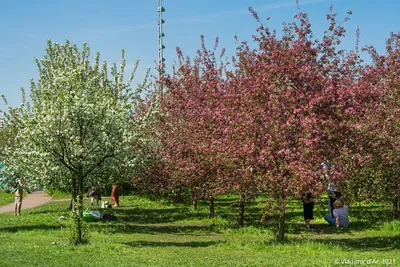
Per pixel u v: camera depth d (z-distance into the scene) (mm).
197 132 20141
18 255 12328
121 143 15789
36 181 18141
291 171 13617
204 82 23469
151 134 21656
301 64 14820
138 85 19906
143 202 33344
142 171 22141
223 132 15891
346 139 14266
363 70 18031
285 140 13914
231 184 16266
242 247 14383
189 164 20344
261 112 14344
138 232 18625
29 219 22078
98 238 16500
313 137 13711
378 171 17844
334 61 14953
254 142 14258
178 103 22891
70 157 15219
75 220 14805
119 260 11859
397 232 17219
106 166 16172
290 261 11789
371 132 15352
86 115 14984
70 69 17438
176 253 13164
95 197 30750
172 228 20047
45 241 15328
